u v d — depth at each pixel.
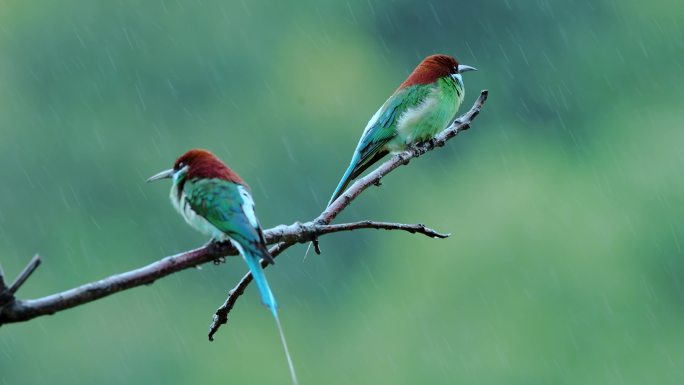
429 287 21.84
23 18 26.44
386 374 21.22
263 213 25.50
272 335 22.48
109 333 21.59
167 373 21.56
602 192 23.55
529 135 26.84
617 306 20.47
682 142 25.48
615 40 27.31
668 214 22.33
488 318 20.83
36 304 4.04
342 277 23.45
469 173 25.61
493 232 22.06
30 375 21.25
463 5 27.67
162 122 26.27
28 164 25.28
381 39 28.02
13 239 24.08
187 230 24.23
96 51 26.41
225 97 26.80
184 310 22.08
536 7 27.55
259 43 27.22
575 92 27.08
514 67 27.59
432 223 24.33
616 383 19.81
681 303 20.97
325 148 26.50
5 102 25.97
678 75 26.70
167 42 26.53
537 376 19.84
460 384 20.34
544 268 21.17
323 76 27.50
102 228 24.36
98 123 25.97
